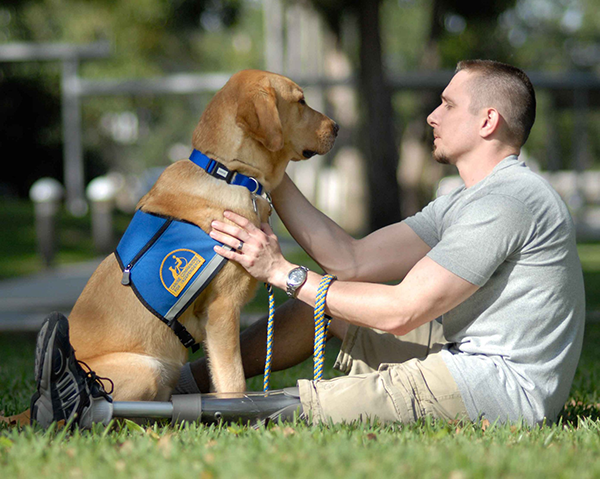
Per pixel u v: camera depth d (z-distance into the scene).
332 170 42.22
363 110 22.62
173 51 44.25
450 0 24.16
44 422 3.80
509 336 3.97
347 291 4.17
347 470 2.95
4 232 24.22
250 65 53.47
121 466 3.12
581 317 4.11
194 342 4.68
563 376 4.02
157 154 74.62
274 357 4.99
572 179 41.66
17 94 34.22
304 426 3.90
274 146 4.50
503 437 3.55
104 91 27.66
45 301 13.46
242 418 4.09
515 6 24.81
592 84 27.09
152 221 4.53
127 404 4.01
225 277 4.48
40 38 28.80
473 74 4.28
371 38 21.94
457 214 4.30
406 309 3.96
